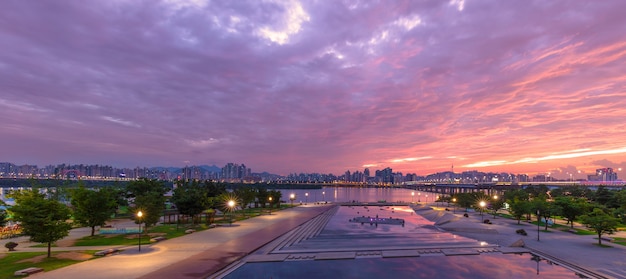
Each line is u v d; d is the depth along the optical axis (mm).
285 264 44625
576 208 77250
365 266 44000
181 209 76938
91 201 61531
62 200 106250
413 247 55312
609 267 43969
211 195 115688
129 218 91875
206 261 43594
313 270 41875
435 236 69812
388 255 49562
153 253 47938
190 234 65062
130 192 109250
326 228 83188
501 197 158125
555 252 52750
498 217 113750
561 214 80438
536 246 57625
